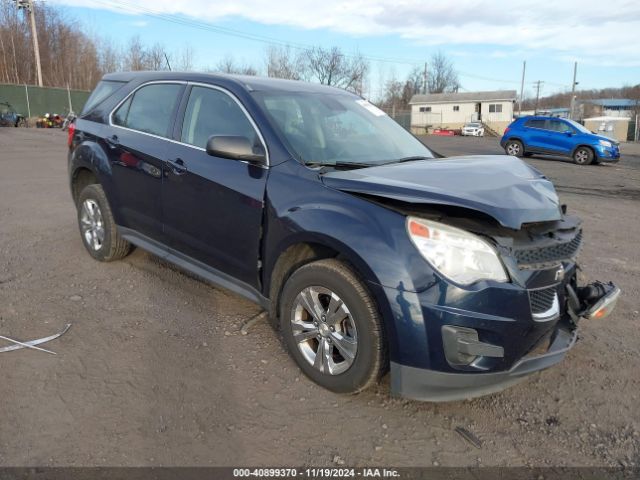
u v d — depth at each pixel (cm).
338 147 375
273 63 4962
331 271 303
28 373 324
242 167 360
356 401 312
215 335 383
